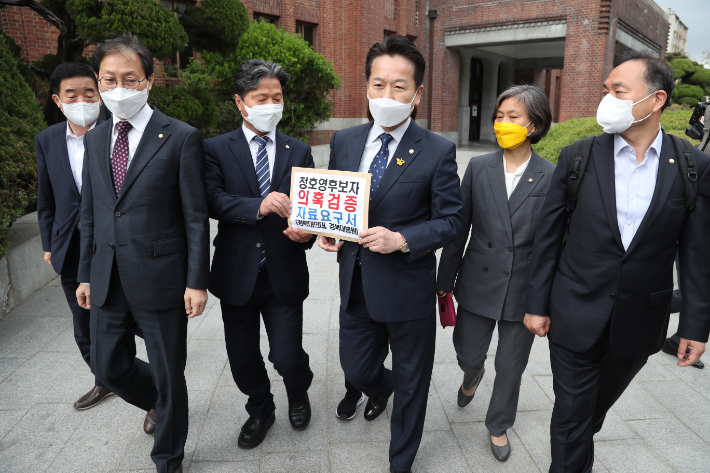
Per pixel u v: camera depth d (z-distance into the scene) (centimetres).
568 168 196
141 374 237
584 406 197
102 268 208
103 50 194
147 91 204
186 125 213
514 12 1683
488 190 242
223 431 265
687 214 178
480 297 243
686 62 2298
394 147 214
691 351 183
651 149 178
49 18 624
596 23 1520
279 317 243
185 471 233
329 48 1509
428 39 1895
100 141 210
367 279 213
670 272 186
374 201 211
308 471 234
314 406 289
